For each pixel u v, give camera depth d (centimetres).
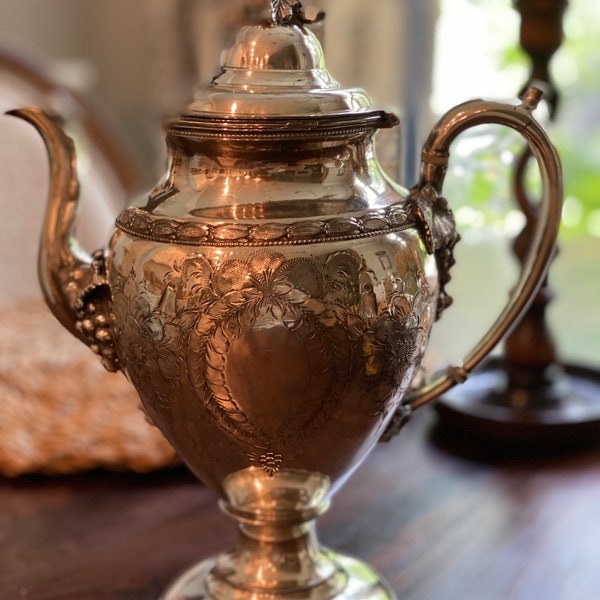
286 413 49
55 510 69
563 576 61
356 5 131
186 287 48
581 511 68
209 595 57
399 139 60
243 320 47
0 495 71
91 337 53
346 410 50
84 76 185
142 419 76
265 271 47
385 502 69
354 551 64
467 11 133
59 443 73
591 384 83
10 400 78
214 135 48
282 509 54
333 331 48
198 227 48
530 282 53
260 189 48
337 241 48
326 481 54
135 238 50
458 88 136
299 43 51
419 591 60
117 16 188
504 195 74
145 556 64
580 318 107
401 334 50
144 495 71
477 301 106
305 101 48
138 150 188
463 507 69
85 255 56
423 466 74
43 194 113
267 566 56
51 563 63
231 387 49
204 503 70
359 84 133
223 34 155
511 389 79
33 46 182
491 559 63
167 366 49
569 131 144
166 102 173
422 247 51
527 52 76
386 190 51
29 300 106
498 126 69
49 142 55
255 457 51
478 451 76
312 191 48
